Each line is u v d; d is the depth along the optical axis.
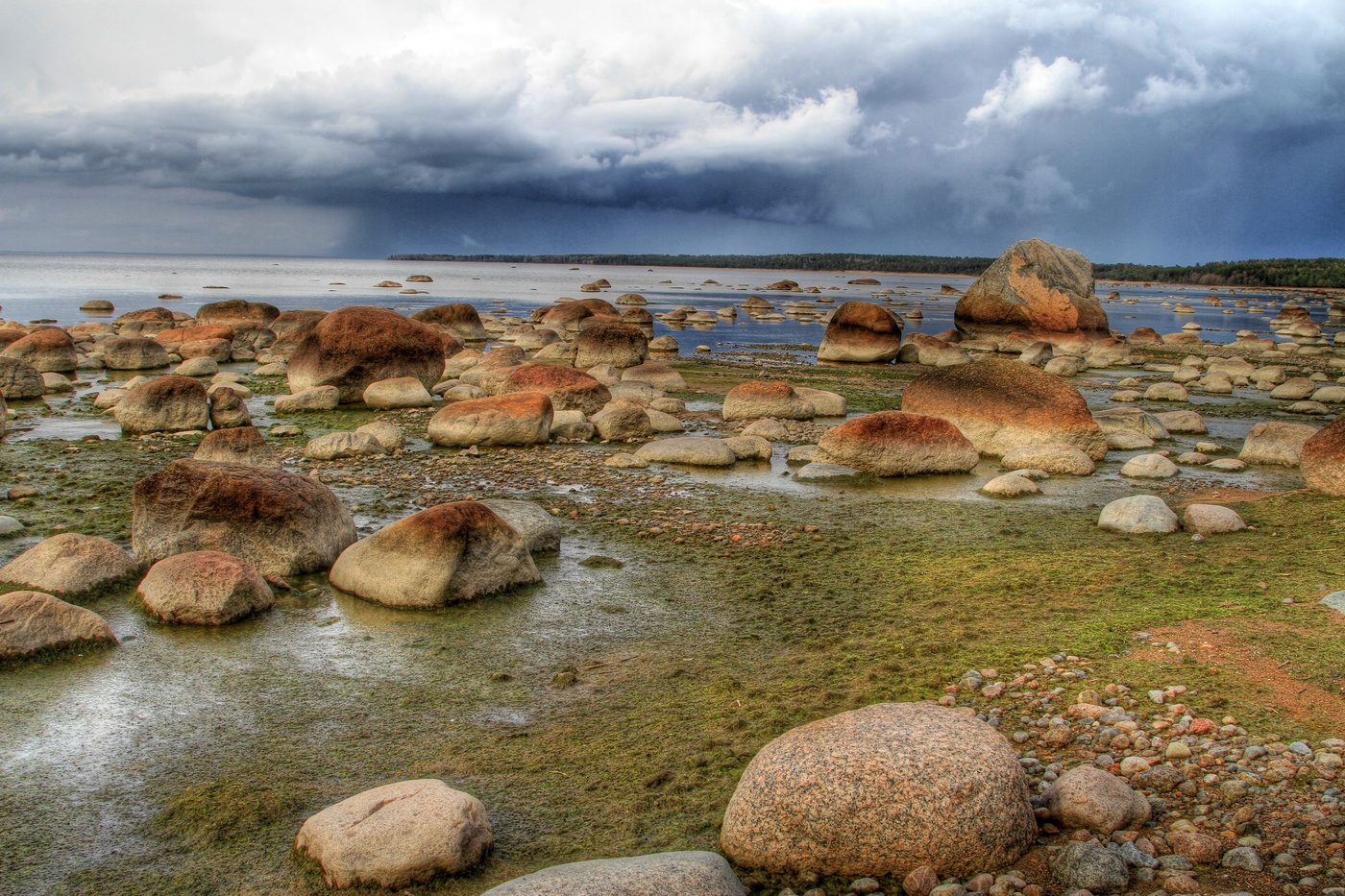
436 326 36.47
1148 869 4.47
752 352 36.22
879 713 5.15
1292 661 6.64
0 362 21.00
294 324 34.25
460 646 7.81
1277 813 4.87
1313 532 10.57
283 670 7.29
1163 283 163.25
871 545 10.82
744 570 9.91
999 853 4.59
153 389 17.47
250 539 9.41
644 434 17.72
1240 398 25.09
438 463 15.14
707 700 6.73
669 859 4.30
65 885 4.65
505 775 5.70
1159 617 7.84
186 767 5.82
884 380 27.75
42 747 6.04
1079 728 5.99
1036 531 11.42
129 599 8.63
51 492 12.62
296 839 4.93
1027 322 38.22
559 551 10.55
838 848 4.62
